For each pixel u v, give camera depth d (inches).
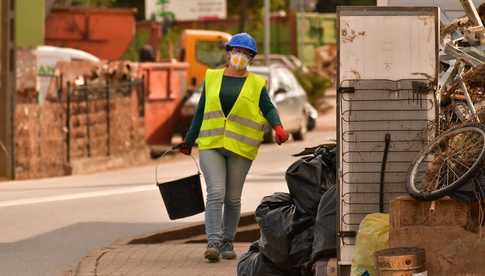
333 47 4434.1
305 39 4480.8
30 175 1577.3
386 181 570.9
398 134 570.9
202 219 1073.5
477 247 523.2
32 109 1585.9
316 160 645.3
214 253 778.2
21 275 779.4
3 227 1026.7
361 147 571.5
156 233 953.5
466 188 520.4
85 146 1690.5
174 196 802.8
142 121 1841.8
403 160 571.2
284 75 2206.0
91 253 840.3
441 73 641.6
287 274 644.7
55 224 1042.7
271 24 4495.6
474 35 602.2
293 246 633.6
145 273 743.1
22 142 1567.4
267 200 657.0
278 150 1975.9
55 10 2425.0
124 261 795.4
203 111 803.4
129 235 967.0
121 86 1786.4
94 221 1059.9
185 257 812.6
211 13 3961.6
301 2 4603.8
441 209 527.5
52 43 2432.3
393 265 511.2
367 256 548.4
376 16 571.2
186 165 1752.0
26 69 1577.3
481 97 602.5
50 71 1632.6
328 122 2965.1
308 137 2390.5
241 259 678.5
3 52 1556.3
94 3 3179.1
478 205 525.0
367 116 571.2
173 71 1984.5
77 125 1674.5
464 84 589.9
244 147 789.2
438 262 527.2
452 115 601.3
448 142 546.3
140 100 1843.0
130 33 2465.6
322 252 597.0
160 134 1967.3
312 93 3282.5
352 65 571.2
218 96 789.2
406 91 570.3
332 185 634.8
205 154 788.6
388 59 570.9
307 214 633.6
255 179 1453.0
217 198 783.7
